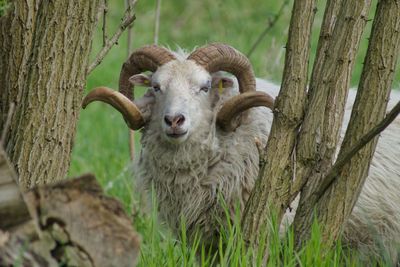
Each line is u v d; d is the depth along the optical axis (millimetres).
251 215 12781
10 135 12766
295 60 12461
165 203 15227
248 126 15000
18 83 12992
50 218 9156
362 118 12273
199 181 14828
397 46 12102
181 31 34188
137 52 15359
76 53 12641
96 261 9172
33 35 12812
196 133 14633
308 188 12766
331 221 12625
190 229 15070
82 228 9172
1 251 8805
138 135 22141
